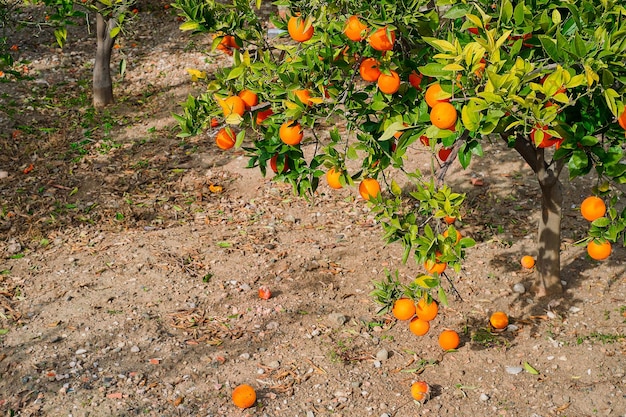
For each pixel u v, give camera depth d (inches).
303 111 148.1
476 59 132.4
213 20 153.3
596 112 146.6
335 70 151.9
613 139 148.1
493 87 130.7
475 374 189.6
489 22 142.5
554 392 184.1
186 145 286.7
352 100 155.8
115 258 227.6
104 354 196.1
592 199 154.1
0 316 207.0
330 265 223.3
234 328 203.6
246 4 154.2
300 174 158.6
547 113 133.5
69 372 191.0
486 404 182.2
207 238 235.8
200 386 187.9
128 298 212.8
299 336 200.8
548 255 207.0
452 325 203.2
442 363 192.9
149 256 227.9
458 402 183.0
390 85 146.4
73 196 255.4
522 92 138.0
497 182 251.9
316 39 151.0
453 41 142.3
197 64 355.3
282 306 209.8
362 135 158.7
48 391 186.4
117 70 352.8
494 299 209.8
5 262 226.7
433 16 146.6
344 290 214.8
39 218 244.5
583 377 187.3
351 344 198.4
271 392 186.2
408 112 151.6
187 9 152.3
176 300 212.2
